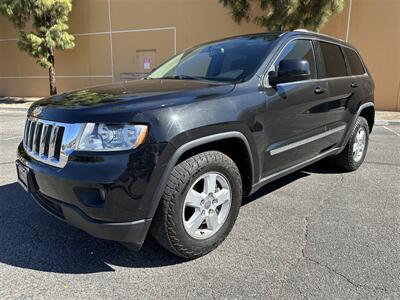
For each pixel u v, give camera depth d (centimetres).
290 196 418
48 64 1708
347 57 480
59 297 234
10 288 243
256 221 347
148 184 234
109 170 227
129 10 1731
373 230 329
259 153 312
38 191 271
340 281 250
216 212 285
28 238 312
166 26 1662
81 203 234
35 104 298
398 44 1270
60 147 244
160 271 264
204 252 281
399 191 438
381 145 738
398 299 230
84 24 1853
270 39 366
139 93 274
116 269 267
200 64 380
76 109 246
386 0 1258
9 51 2108
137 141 230
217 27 1559
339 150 470
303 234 320
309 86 372
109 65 1839
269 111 315
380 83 1320
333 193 429
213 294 237
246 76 320
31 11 1617
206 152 271
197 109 258
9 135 848
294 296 234
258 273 260
